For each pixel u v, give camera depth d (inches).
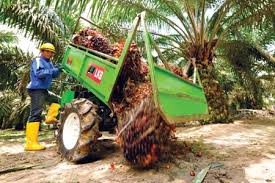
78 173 143.2
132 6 286.4
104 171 143.0
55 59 357.1
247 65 454.9
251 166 143.8
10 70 438.6
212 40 331.6
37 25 340.5
